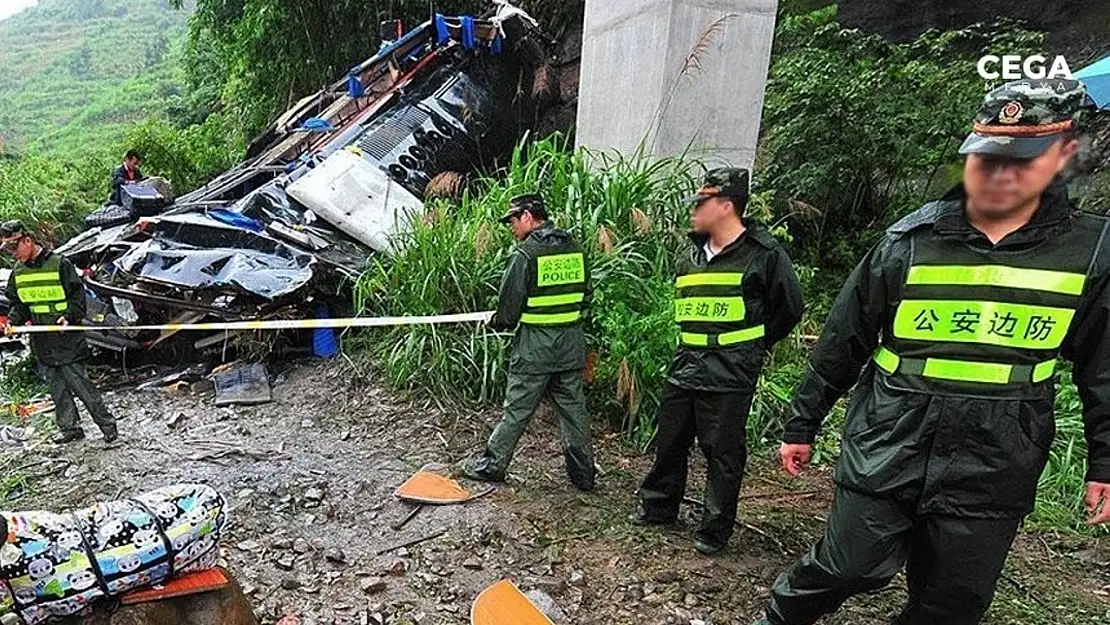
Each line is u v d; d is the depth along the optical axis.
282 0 11.14
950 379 1.92
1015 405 1.89
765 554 3.29
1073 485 3.97
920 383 1.96
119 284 5.24
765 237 2.94
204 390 5.20
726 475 3.09
